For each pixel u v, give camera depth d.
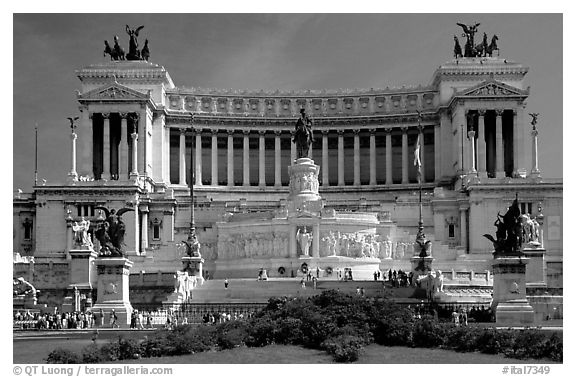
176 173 192.00
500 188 155.50
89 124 177.38
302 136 151.50
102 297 89.62
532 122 161.25
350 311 69.12
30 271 128.62
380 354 62.31
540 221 147.38
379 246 142.88
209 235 147.38
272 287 117.25
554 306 96.50
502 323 85.94
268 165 196.88
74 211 157.62
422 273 120.06
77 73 185.75
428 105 191.00
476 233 155.38
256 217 147.38
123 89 177.50
